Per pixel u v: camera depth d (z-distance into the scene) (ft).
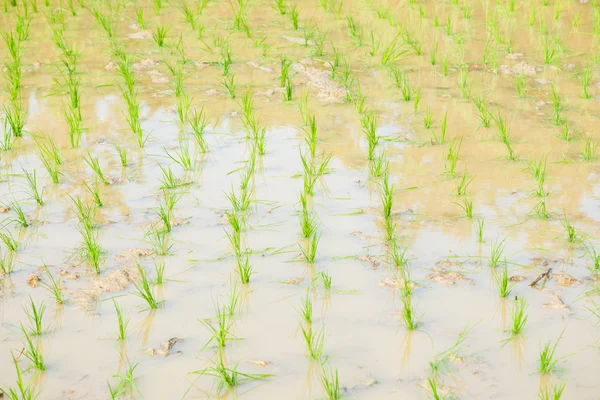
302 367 12.53
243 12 30.76
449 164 19.33
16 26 28.50
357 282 14.78
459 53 26.81
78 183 18.52
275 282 14.79
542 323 13.55
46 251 15.79
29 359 12.75
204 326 13.57
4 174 18.93
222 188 18.31
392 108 22.70
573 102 22.99
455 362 12.60
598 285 14.56
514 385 12.07
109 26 28.86
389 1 32.40
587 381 12.15
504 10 31.01
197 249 15.87
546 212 17.03
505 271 14.28
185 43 27.73
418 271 15.08
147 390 12.06
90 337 13.29
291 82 24.57
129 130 21.30
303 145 20.45
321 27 29.40
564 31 28.76
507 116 22.03
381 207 17.43
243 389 12.06
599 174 18.78
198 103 22.98
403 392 11.94
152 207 17.46
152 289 14.58
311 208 17.42
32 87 24.07
